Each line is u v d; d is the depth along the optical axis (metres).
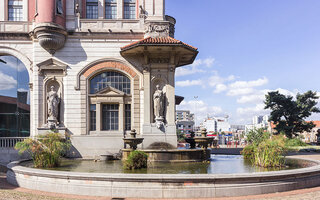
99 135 21.25
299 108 52.50
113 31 21.89
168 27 21.95
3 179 15.11
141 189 10.56
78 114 21.38
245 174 10.80
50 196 10.78
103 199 10.38
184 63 25.12
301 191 11.39
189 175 10.61
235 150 35.09
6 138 20.39
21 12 22.61
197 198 10.41
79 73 21.58
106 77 22.11
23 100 23.81
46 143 15.66
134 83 21.83
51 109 20.92
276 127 54.16
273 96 53.88
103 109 21.95
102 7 22.39
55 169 14.44
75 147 20.95
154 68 21.66
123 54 21.75
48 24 20.31
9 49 22.08
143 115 21.50
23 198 10.34
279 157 15.55
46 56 21.42
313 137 97.38
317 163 15.44
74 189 11.17
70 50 21.67
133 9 22.91
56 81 21.58
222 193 10.59
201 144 19.19
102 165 16.25
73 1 21.86
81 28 21.78
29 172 12.38
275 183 11.23
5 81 24.70
